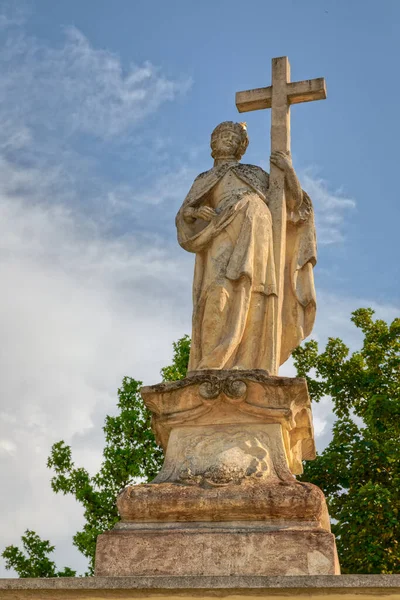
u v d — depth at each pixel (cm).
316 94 873
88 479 1466
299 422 743
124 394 1526
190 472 691
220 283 764
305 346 1623
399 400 1447
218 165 847
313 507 651
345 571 1316
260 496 657
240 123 870
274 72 888
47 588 584
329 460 1432
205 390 716
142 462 1467
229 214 788
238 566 629
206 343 757
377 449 1416
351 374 1568
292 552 628
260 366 755
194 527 657
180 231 810
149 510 666
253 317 764
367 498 1334
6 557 1430
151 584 577
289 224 825
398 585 559
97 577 584
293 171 827
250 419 716
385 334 1587
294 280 806
